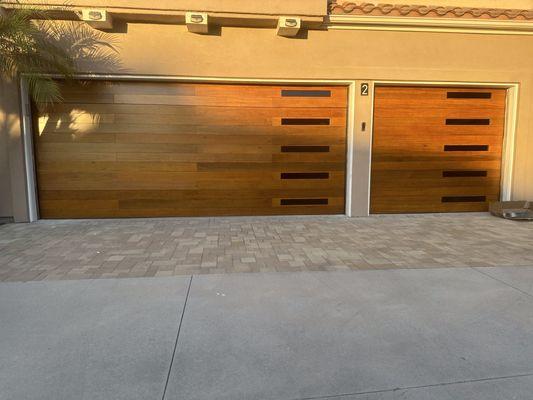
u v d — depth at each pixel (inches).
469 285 181.2
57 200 314.3
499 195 352.8
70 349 128.3
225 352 127.2
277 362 122.0
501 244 251.0
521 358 124.6
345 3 308.7
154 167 317.7
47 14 279.7
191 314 152.3
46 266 206.1
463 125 341.4
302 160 329.4
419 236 271.0
